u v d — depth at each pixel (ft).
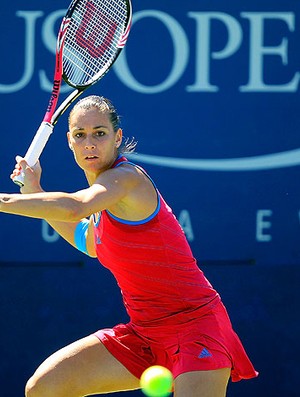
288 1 66.74
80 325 67.92
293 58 66.95
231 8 66.59
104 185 43.60
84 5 53.67
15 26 66.39
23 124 66.64
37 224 67.31
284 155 67.26
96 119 45.83
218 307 47.67
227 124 66.95
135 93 66.69
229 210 67.31
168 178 67.05
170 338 47.21
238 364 48.08
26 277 67.46
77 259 67.72
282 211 67.46
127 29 53.01
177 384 45.60
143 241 45.70
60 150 66.80
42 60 66.64
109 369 48.67
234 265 67.51
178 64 66.74
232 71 66.85
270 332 68.08
